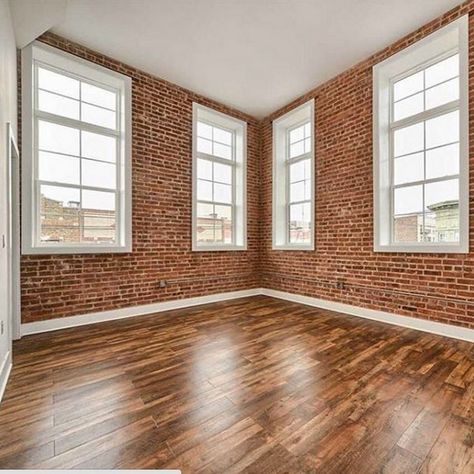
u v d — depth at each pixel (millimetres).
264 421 1695
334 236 4371
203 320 3793
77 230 3719
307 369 2363
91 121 3875
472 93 2994
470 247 3000
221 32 3447
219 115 5105
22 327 3213
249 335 3203
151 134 4258
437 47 3342
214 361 2523
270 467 1357
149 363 2482
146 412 1782
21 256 3211
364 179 3992
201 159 5102
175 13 3146
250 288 5504
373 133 3865
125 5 3023
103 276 3793
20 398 1937
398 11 3150
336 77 4363
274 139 5465
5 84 2357
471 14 2998
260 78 4406
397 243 3803
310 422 1684
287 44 3664
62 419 1712
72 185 3680
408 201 3715
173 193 4488
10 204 2488
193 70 4191
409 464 1369
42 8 2705
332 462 1385
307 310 4332
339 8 3105
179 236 4559
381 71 3797
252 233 5594
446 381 2150
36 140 3436
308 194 5109
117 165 4059
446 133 3389
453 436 1557
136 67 4098
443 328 3191
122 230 4012
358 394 1979
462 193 3053
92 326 3533
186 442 1520
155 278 4273
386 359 2551
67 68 3646
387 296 3715
